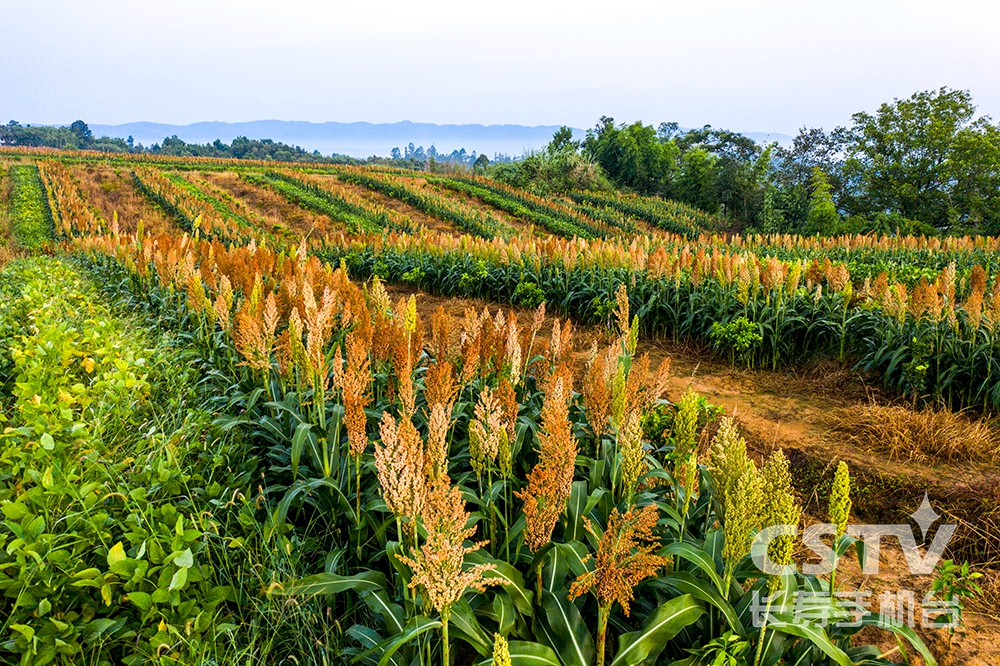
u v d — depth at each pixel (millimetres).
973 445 5402
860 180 50344
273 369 4848
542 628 2662
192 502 3217
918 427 5746
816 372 8164
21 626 2174
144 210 36625
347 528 3490
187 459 3805
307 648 2721
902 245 19047
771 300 8883
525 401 4590
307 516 3801
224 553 3033
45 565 2455
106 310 8016
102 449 3547
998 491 4789
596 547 2994
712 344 9398
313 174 56500
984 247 18344
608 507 3279
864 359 7727
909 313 7301
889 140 48156
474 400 4430
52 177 42969
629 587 2201
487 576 2635
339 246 20109
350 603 3074
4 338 5727
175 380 5273
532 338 5043
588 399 3430
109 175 48250
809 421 6574
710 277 10094
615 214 47875
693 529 3363
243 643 2695
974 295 6484
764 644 2477
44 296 7508
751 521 2252
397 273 17344
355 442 3031
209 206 36062
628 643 2363
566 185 62000
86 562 2791
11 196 38156
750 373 8547
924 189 47656
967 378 6578
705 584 2547
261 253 9930
